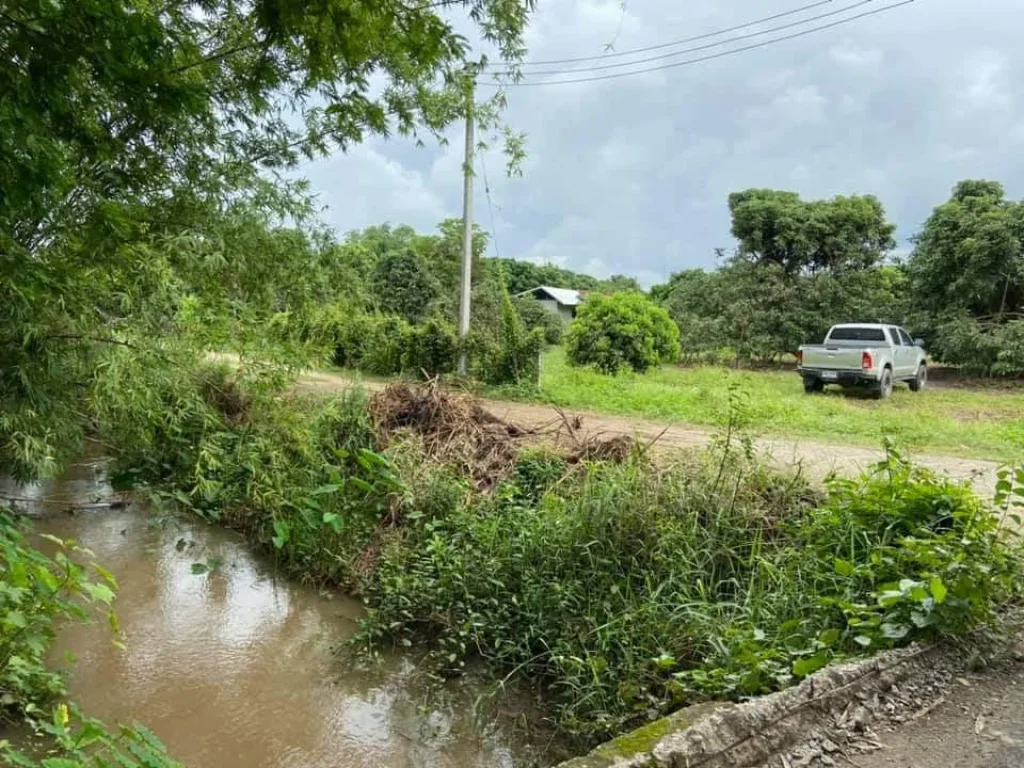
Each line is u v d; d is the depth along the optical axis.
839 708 2.88
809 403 12.50
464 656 4.86
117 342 5.77
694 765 2.46
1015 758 2.59
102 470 8.58
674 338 19.81
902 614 3.53
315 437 7.40
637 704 3.88
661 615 4.48
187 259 5.81
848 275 22.73
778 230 23.64
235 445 7.32
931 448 8.97
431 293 23.47
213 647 5.04
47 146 2.96
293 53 4.28
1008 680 3.20
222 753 3.83
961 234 19.09
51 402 5.46
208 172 5.91
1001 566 3.73
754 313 22.72
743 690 3.39
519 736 4.03
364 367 14.84
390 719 4.21
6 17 2.58
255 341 6.95
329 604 5.85
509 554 5.36
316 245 7.78
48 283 3.82
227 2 3.96
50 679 3.89
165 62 3.11
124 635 5.12
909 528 4.50
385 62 6.16
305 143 7.07
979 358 18.17
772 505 5.48
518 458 7.08
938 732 2.79
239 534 7.35
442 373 14.40
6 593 3.27
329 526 6.41
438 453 7.41
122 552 6.69
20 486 6.81
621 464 6.23
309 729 4.09
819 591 4.33
